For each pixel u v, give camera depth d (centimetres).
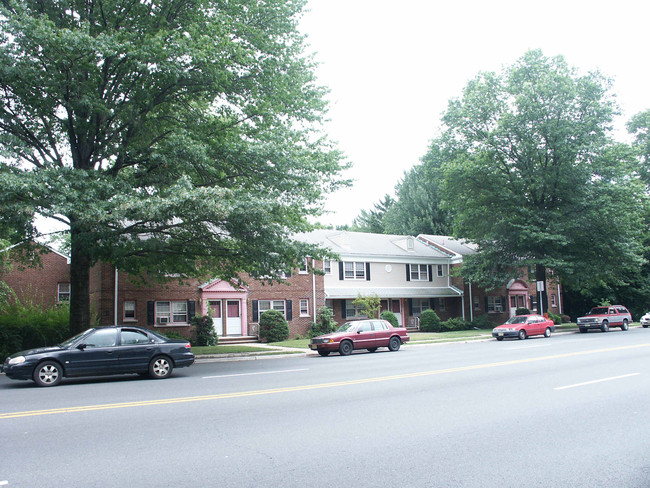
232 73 1873
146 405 1032
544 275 4081
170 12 1980
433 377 1400
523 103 3731
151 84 1781
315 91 2173
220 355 2217
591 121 3725
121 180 1742
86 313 2031
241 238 1823
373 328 2434
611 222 3725
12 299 3216
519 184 3856
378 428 829
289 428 831
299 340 3231
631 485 573
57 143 2111
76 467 638
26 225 1633
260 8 2069
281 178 1877
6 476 605
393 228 6594
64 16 1927
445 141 4238
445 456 679
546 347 2327
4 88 1794
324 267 3891
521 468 631
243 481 586
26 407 1026
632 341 2528
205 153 1825
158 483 580
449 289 4559
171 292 3050
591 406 995
